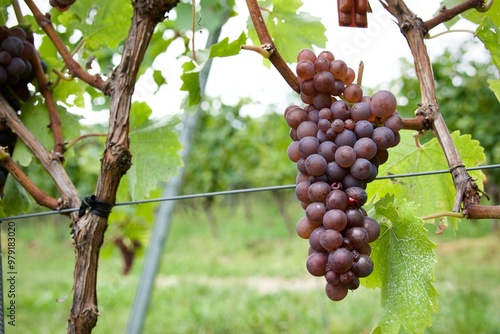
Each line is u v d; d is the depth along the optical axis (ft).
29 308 10.42
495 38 1.69
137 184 2.26
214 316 9.75
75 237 1.64
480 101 11.20
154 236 3.95
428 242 1.42
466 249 13.98
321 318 8.86
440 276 10.75
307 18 2.07
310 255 1.42
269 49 1.53
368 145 1.38
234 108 17.54
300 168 1.47
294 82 1.53
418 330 1.39
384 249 1.50
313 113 1.47
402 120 1.45
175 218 24.98
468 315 7.73
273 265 15.14
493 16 1.86
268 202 26.23
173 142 2.24
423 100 1.59
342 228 1.35
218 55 1.59
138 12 1.64
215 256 18.02
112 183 1.63
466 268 11.63
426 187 1.90
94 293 1.63
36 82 2.02
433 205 1.89
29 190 1.77
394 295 1.44
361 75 1.49
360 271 1.35
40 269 16.03
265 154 18.04
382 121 1.46
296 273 12.94
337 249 1.34
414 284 1.42
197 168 17.07
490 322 7.57
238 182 20.25
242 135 17.15
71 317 1.61
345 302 9.51
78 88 2.10
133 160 2.26
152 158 2.25
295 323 9.00
